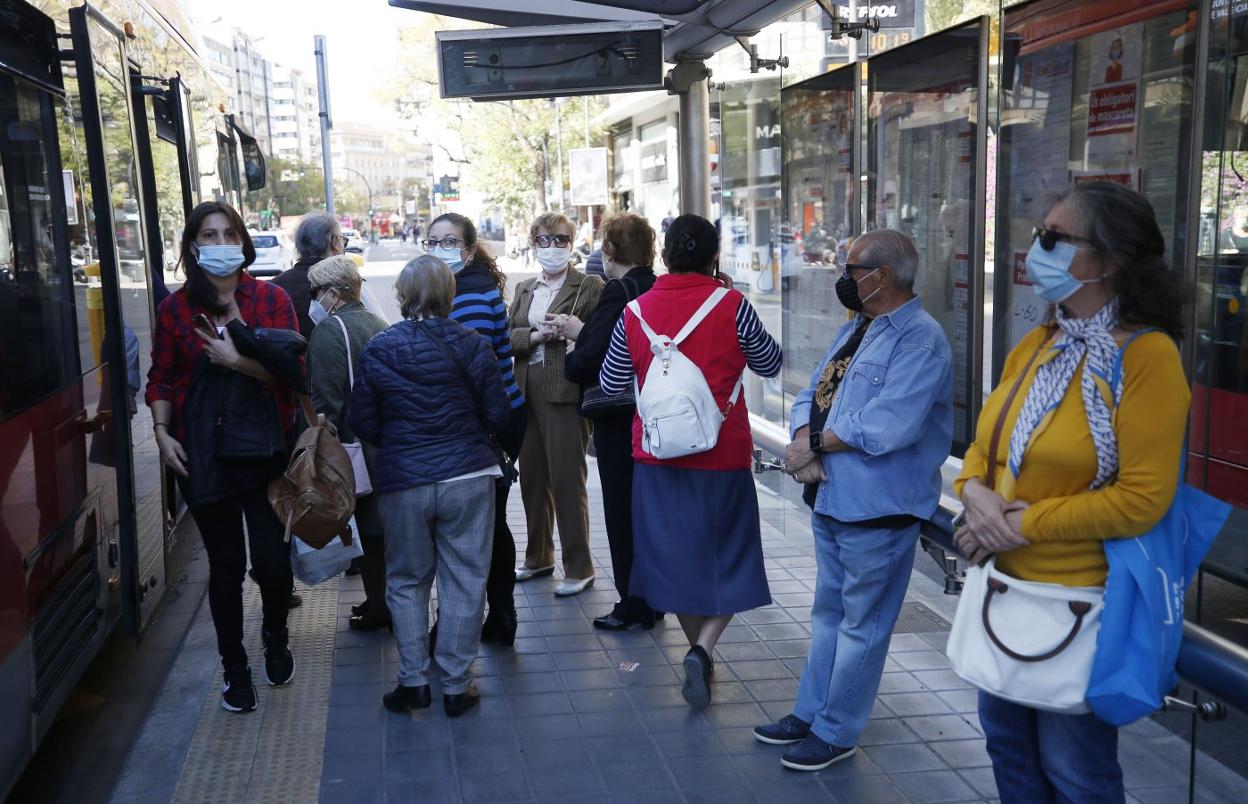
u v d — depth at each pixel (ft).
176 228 23.45
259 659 17.37
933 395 12.26
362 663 17.02
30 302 12.59
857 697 13.21
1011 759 9.58
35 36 13.26
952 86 17.99
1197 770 10.25
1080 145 15.29
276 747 14.20
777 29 24.32
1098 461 8.30
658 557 14.65
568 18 24.45
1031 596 8.56
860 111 20.75
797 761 13.28
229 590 15.02
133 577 14.02
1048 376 8.65
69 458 13.57
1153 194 13.96
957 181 18.08
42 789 13.83
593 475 29.78
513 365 19.95
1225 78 12.69
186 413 14.40
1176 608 8.35
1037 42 16.01
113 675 17.66
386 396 14.55
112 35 16.80
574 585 20.06
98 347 15.37
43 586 12.35
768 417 26.73
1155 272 8.26
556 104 145.38
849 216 21.44
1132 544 8.27
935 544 12.77
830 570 13.60
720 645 17.49
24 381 12.14
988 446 9.04
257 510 15.17
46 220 13.41
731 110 28.14
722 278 16.60
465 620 14.90
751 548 14.82
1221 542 11.98
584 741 14.26
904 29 19.74
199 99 28.71
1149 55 13.93
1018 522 8.50
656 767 13.52
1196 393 12.94
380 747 14.15
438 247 17.15
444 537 14.94
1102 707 8.25
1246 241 12.47
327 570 15.78
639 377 14.80
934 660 16.57
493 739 14.35
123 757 14.62
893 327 12.44
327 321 16.38
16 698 11.34
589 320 17.01
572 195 114.11
